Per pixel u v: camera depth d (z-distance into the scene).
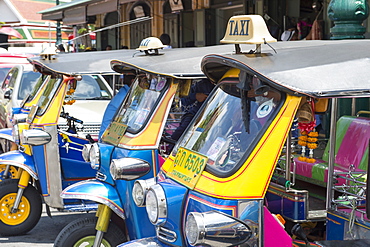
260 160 3.15
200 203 3.24
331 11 6.98
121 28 17.91
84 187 4.73
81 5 11.91
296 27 11.66
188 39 15.70
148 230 4.61
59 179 6.30
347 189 4.16
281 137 3.15
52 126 6.28
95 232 4.84
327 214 3.90
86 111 9.26
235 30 3.58
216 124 3.62
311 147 4.63
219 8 14.55
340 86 3.00
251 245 3.12
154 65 4.92
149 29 16.91
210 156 3.43
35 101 7.21
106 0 10.77
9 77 11.23
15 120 6.97
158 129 4.86
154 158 4.78
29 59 6.94
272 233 3.22
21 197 6.55
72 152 6.72
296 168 5.38
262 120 3.28
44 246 6.38
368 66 3.19
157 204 3.35
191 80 4.98
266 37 3.45
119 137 4.96
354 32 6.86
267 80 3.07
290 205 4.08
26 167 6.25
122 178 4.56
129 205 4.61
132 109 5.22
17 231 6.66
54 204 6.27
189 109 5.62
